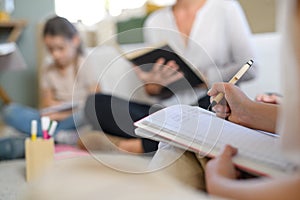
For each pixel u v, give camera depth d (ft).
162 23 5.23
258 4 6.05
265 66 5.01
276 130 1.55
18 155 4.20
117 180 1.02
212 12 5.00
